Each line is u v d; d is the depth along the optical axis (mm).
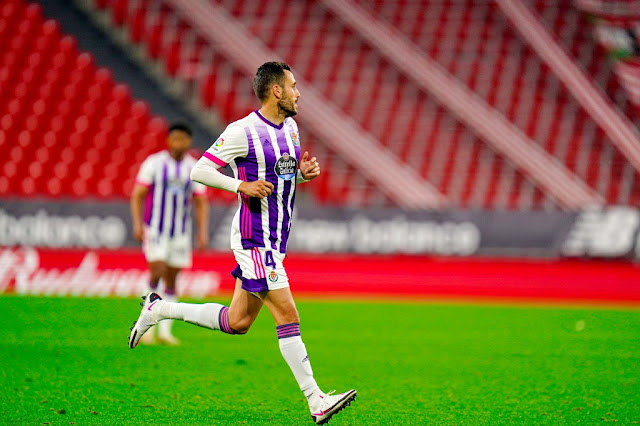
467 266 56844
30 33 78188
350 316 43469
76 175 70062
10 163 71000
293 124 19641
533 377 26812
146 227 32906
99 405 21516
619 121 78750
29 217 57250
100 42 77750
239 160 19078
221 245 57250
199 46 79625
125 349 31156
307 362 18859
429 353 31719
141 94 74500
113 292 53812
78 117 73062
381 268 57062
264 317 43031
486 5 85312
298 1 85312
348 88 79375
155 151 71000
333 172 72500
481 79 80750
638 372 27859
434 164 74812
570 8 86438
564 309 47875
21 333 34812
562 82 81062
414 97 79125
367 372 27578
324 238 57938
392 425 20000
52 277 55188
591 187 74750
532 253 56812
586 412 21531
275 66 19016
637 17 86938
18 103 74062
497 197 73000
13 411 20578
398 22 84250
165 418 20172
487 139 75938
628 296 53750
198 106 73875
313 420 19547
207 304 20172
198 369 27344
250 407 21750
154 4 82125
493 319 42688
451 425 20016
